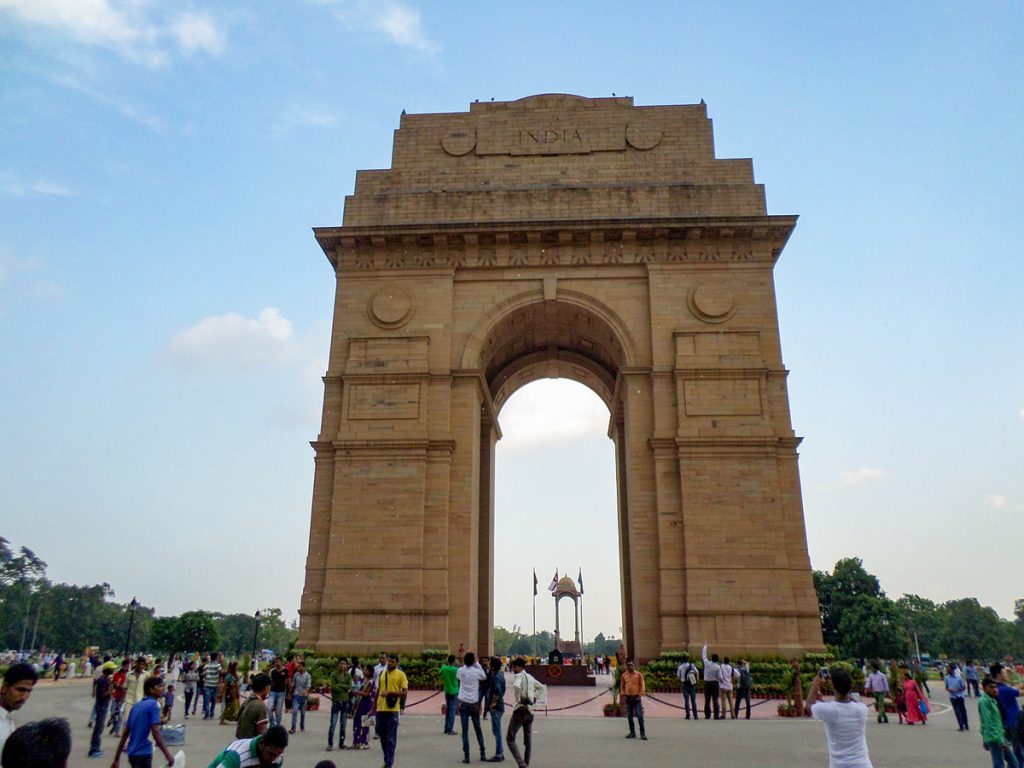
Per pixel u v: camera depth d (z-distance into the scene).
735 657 35.53
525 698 17.59
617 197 44.78
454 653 37.59
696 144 47.09
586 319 45.00
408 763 18.52
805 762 18.11
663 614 37.12
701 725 26.02
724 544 37.75
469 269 44.28
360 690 21.73
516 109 48.88
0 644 146.75
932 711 37.50
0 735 6.37
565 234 43.81
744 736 23.00
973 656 150.88
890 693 34.69
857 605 94.81
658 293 42.94
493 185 46.97
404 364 42.09
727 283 42.88
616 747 20.73
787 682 33.59
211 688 31.25
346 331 43.25
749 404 40.34
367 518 39.06
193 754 19.73
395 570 37.97
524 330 47.69
